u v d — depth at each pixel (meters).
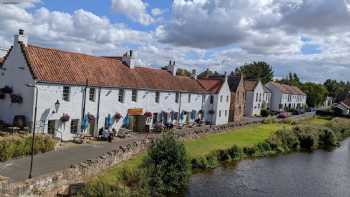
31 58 36.50
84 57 44.34
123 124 46.69
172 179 29.66
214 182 32.88
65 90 38.09
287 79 163.62
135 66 52.59
